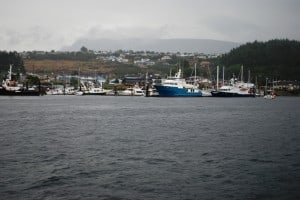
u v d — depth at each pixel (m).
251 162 47.78
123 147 58.38
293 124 98.38
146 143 62.75
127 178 39.56
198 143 63.22
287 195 34.75
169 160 48.56
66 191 35.16
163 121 103.88
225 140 67.12
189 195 34.53
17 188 35.78
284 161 48.56
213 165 45.91
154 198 33.69
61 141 64.31
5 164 45.38
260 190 36.03
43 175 40.28
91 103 199.88
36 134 73.44
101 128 85.06
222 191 35.69
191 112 140.12
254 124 97.62
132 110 148.62
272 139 68.88
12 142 62.69
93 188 36.12
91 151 54.62
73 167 44.12
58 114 125.62
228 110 154.12
